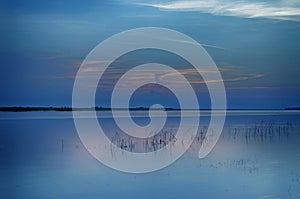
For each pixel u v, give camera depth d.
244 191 9.89
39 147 18.23
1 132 25.47
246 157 15.00
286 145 18.39
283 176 11.52
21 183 10.90
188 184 10.70
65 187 10.42
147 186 10.52
